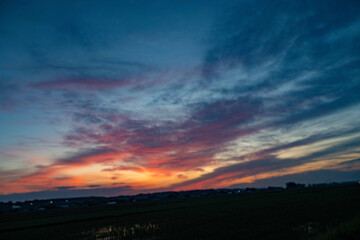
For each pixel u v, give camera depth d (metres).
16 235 37.50
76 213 86.06
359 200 49.44
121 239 27.66
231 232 25.41
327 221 27.44
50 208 155.62
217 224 31.61
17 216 92.31
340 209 37.09
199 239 23.42
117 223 43.53
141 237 27.62
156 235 27.89
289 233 22.67
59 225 47.91
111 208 107.50
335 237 18.02
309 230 23.38
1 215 108.88
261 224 28.88
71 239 30.52
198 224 33.06
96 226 41.56
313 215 32.97
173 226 33.41
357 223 21.20
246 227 27.67
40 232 39.00
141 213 62.19
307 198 67.81
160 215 52.41
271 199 76.44
